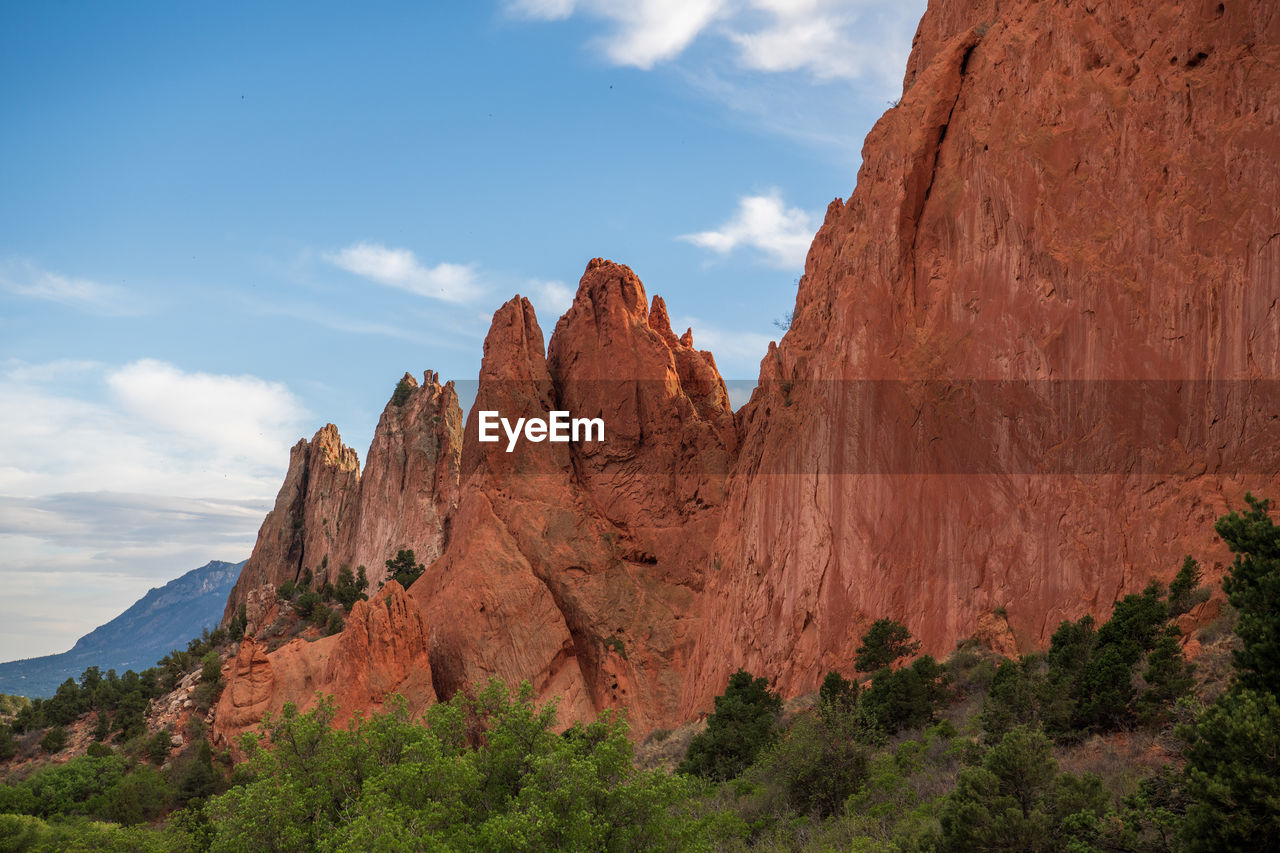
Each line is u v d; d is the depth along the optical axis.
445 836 20.91
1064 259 46.44
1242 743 16.97
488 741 23.89
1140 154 45.38
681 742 57.62
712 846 24.31
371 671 78.00
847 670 51.81
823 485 56.41
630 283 102.00
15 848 51.00
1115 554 41.56
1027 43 52.59
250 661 83.44
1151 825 19.06
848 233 63.41
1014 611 44.62
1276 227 39.28
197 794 73.38
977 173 52.31
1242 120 42.09
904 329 54.47
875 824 25.80
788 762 31.17
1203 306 41.09
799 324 68.88
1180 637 33.28
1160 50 46.25
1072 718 28.61
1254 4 43.19
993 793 20.73
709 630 69.75
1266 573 20.34
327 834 22.12
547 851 20.16
